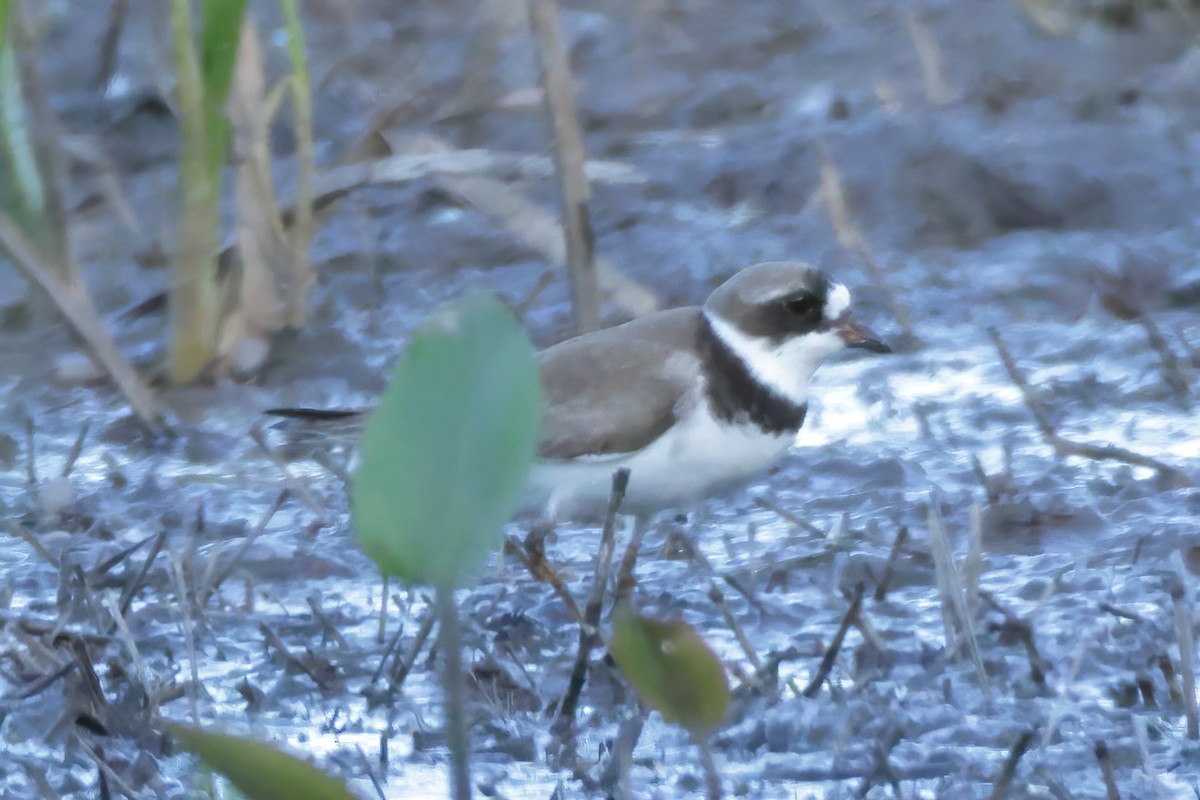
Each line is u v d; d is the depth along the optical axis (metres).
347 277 15.38
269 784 3.68
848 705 6.84
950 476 10.73
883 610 8.36
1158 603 8.23
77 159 17.48
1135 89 18.94
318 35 22.44
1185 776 6.28
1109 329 14.02
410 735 6.99
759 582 8.92
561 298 14.65
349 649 8.01
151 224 16.22
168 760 6.72
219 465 11.39
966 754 6.52
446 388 3.23
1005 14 21.19
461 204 16.33
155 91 18.62
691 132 18.75
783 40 21.39
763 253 15.80
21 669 7.65
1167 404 12.23
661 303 15.16
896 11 21.86
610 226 16.47
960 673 7.41
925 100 18.70
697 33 22.17
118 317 14.29
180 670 7.75
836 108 18.97
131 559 9.44
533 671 7.65
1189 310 14.55
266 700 7.39
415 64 19.59
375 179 13.80
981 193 16.86
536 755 6.75
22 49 12.63
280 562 9.38
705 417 8.75
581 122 19.52
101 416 12.52
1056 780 6.10
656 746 6.75
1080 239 16.20
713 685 4.50
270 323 13.19
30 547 9.78
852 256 15.77
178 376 12.85
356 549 9.59
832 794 6.21
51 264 12.38
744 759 6.61
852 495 10.43
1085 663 7.49
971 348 13.80
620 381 8.70
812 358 8.94
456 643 3.27
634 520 9.42
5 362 13.37
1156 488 10.28
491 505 3.24
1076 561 8.96
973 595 7.72
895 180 16.98
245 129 13.02
